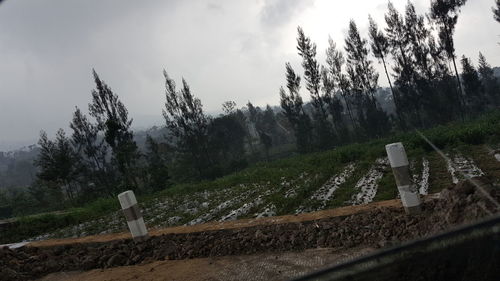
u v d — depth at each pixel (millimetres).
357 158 23062
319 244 5664
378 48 55312
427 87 53562
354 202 10625
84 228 15172
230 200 15297
